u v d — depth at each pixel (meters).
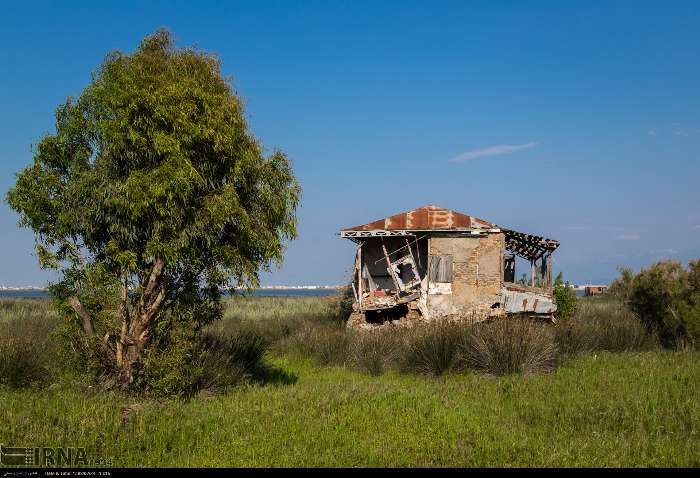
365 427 9.74
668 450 8.52
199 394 12.37
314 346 19.86
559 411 10.92
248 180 13.02
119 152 11.83
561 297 26.67
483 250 25.81
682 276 20.67
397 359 17.45
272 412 10.52
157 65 12.46
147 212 11.83
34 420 9.32
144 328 12.41
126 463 8.01
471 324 18.30
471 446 8.87
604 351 19.02
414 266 26.64
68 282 12.21
